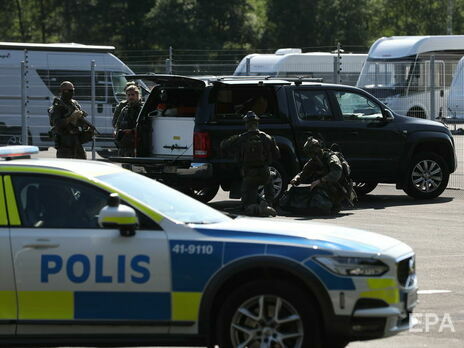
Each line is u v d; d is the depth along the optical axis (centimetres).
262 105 6162
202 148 5988
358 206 6406
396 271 2680
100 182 2764
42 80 10031
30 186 2750
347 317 2617
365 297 2622
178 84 6162
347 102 6406
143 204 2702
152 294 2661
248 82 6078
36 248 2681
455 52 12419
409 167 6600
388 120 6500
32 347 2784
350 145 6369
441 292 3781
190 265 2648
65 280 2672
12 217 2719
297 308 2616
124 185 2877
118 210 2633
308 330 2617
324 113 6312
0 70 10050
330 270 2619
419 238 5091
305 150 5856
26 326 2684
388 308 2645
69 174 2761
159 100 6284
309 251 2630
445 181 6731
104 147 9431
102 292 2669
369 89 11781
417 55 12181
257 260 2628
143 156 6291
